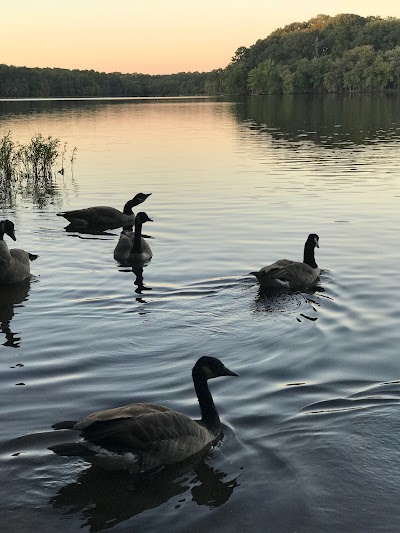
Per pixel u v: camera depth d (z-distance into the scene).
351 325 12.29
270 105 109.88
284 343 11.50
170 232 19.83
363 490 7.42
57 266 16.56
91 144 44.44
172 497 7.35
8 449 8.18
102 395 9.62
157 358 10.97
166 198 25.08
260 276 14.18
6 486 7.50
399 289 14.27
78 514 7.06
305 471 7.77
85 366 10.66
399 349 11.18
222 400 9.48
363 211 22.25
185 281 15.02
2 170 32.06
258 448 8.25
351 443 8.30
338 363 10.66
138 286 14.75
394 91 159.88
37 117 74.00
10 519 6.97
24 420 8.88
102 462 7.33
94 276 15.59
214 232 19.67
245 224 20.62
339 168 32.62
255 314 12.91
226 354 11.10
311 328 12.17
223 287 14.57
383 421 8.79
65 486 7.52
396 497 7.30
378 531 6.78
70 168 33.62
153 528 6.86
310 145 44.00
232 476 7.70
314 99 134.50
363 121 67.94
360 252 17.27
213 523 6.93
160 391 9.77
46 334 12.05
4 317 12.96
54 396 9.59
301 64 168.62
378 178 29.25
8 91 164.25
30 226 21.41
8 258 14.79
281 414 9.03
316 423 8.78
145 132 54.31
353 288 14.41
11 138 46.81
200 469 7.84
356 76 154.75
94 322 12.62
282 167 33.16
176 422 7.91
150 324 12.48
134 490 7.47
